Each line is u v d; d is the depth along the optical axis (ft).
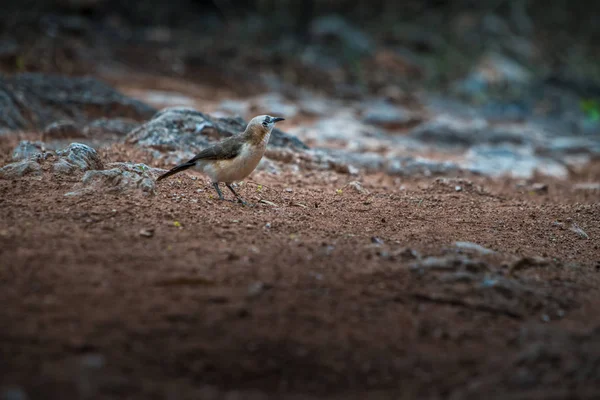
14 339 24.48
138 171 42.27
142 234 33.53
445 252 34.32
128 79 93.40
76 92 67.10
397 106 101.91
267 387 23.95
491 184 61.82
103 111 65.87
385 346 26.43
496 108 108.58
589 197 58.65
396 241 36.40
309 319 27.50
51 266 29.55
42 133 56.65
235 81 102.68
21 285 27.89
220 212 38.88
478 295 30.25
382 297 29.53
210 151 40.29
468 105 109.60
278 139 60.95
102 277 29.07
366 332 27.14
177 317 26.68
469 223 43.06
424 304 29.50
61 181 41.11
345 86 108.68
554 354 25.59
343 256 32.91
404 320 28.19
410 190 53.26
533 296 30.71
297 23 132.57
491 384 24.31
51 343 24.49
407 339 26.99
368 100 103.40
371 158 64.08
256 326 26.68
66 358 23.77
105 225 34.53
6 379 22.24
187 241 33.45
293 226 37.63
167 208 38.11
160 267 30.25
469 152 74.59
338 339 26.50
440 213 45.24
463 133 82.33
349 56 120.88
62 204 37.06
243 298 28.30
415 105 104.53
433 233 39.29
